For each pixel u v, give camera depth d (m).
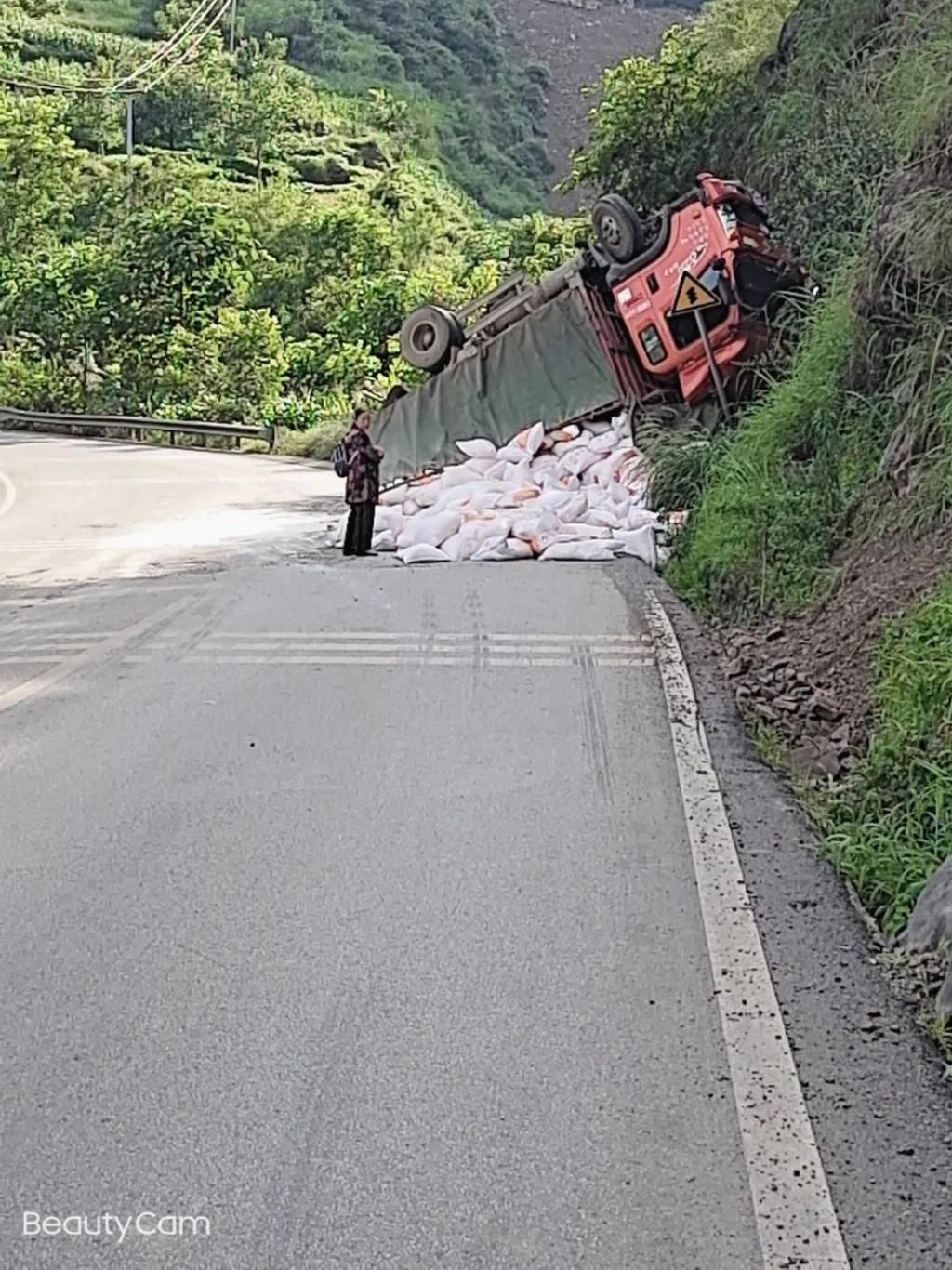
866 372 12.66
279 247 56.94
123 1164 3.81
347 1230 3.53
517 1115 4.04
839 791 7.21
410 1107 4.08
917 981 4.96
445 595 12.55
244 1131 3.96
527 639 10.67
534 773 7.39
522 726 8.28
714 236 16.72
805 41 20.77
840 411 12.78
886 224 12.28
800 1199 3.64
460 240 67.31
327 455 35.03
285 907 5.56
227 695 9.04
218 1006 4.73
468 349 18.34
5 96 62.53
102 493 24.00
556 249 38.78
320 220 53.50
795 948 5.21
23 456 33.56
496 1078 4.25
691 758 7.68
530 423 17.91
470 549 15.09
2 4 94.06
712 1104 4.11
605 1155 3.84
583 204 28.28
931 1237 3.49
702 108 24.39
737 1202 3.63
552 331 17.80
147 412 43.03
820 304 14.62
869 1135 3.94
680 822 6.63
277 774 7.37
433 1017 4.64
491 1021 4.62
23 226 55.75
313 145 82.00
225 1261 3.42
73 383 45.62
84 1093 4.16
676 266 16.92
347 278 52.41
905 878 5.77
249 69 84.56
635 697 8.97
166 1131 3.96
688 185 24.59
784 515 11.94
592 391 17.61
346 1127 3.98
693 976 4.96
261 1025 4.59
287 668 9.82
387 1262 3.41
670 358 17.09
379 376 41.78
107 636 11.02
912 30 16.19
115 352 45.28
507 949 5.18
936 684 7.32
